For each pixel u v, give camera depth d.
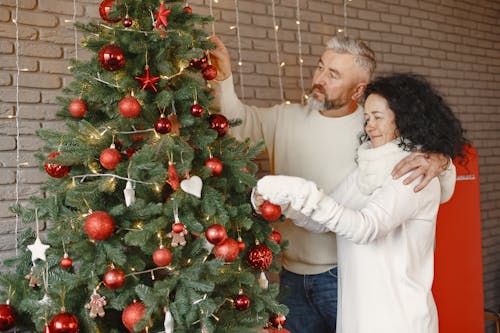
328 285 1.98
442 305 2.77
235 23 2.55
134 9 1.42
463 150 1.73
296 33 2.76
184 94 1.42
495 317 3.29
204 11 2.44
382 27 3.12
